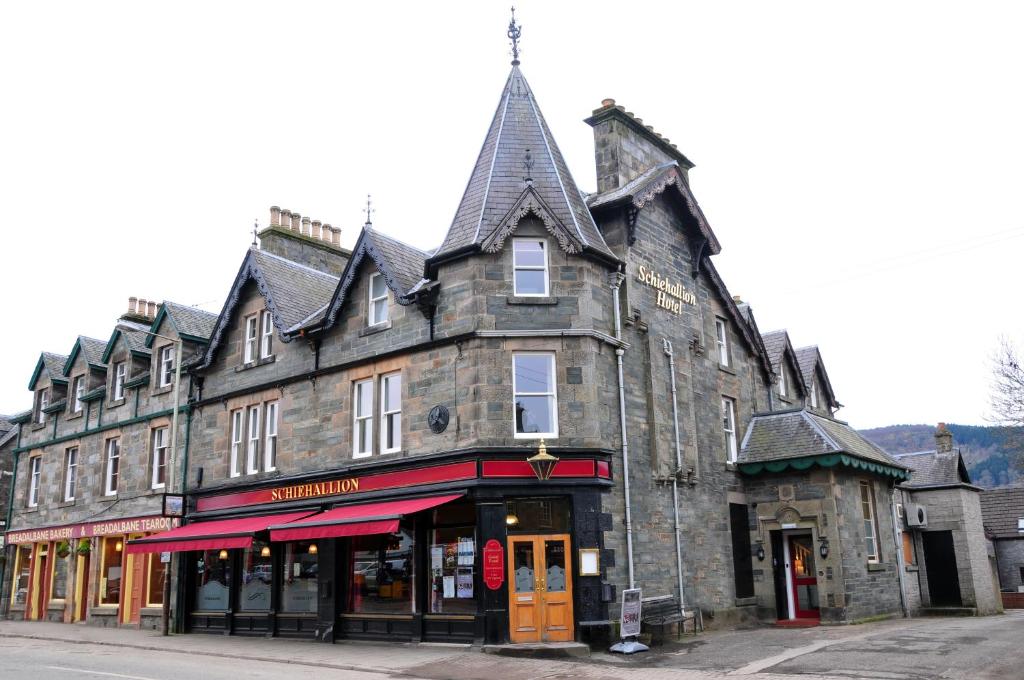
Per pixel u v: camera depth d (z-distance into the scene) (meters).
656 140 24.78
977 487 30.67
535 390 19.05
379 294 21.89
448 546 18.95
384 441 20.72
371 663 16.22
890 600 24.53
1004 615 28.38
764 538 23.95
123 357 30.91
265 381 24.17
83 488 31.17
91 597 29.14
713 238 25.17
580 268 19.69
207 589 24.89
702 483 22.75
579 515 18.20
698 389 23.86
